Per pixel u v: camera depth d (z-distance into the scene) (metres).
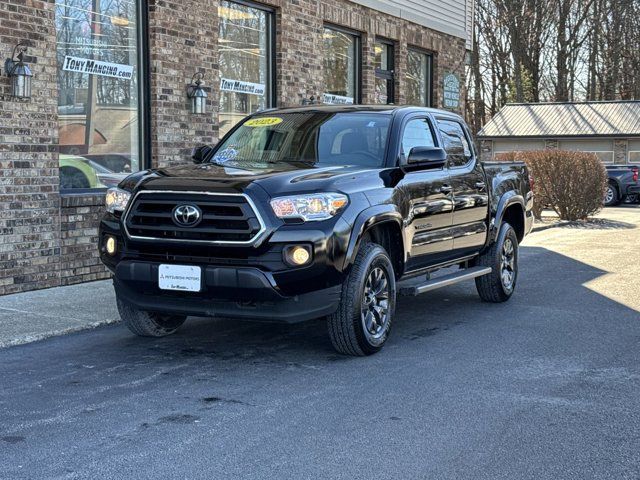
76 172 9.76
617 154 36.69
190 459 4.08
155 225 5.84
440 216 7.24
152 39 10.55
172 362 6.07
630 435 4.51
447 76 18.59
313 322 7.62
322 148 6.91
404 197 6.57
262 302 5.69
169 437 4.40
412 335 7.09
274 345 6.66
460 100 19.52
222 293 5.64
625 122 37.03
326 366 5.97
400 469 3.97
